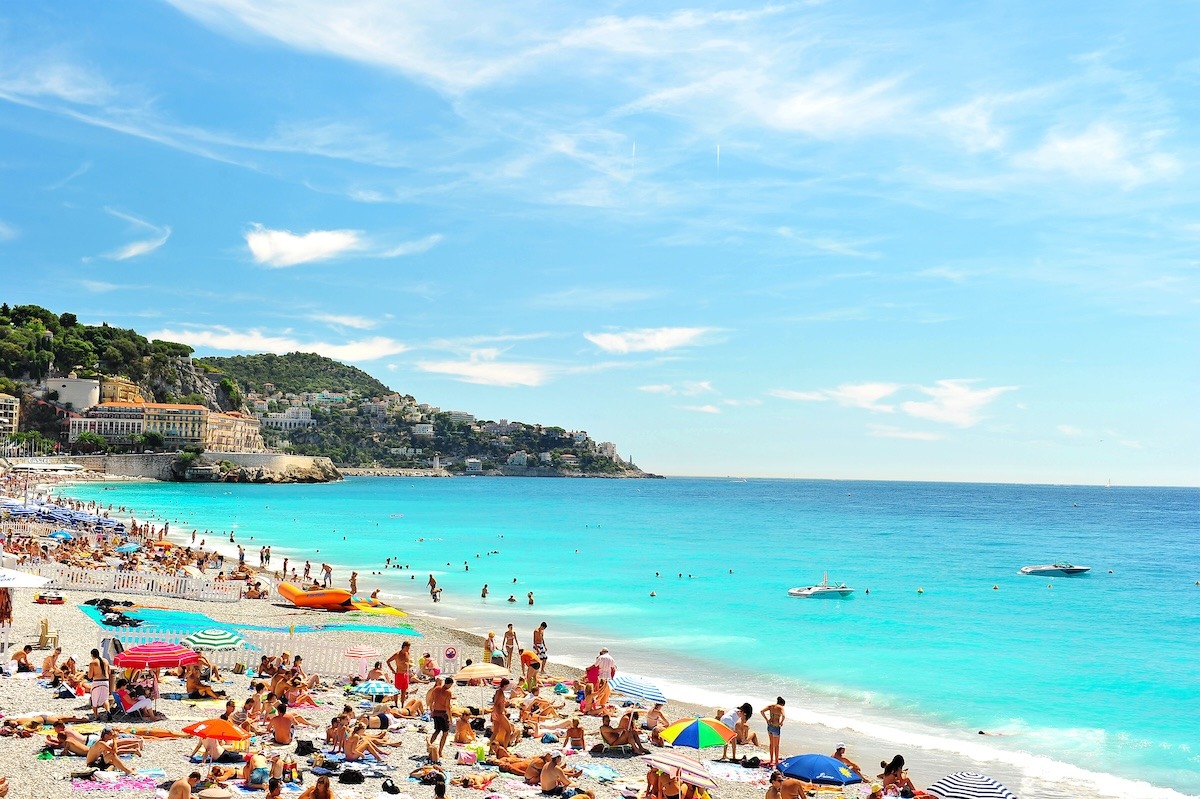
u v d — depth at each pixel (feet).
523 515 506.07
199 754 58.85
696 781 52.65
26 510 249.96
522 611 163.94
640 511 590.14
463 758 64.08
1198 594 205.98
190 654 72.49
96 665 68.85
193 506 461.37
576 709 87.86
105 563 174.40
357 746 62.49
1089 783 72.74
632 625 150.20
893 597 193.06
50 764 55.11
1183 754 81.15
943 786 55.52
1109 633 149.38
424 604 170.40
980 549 330.54
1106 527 506.48
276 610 140.87
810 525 469.57
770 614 163.84
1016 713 95.40
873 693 104.06
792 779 58.70
